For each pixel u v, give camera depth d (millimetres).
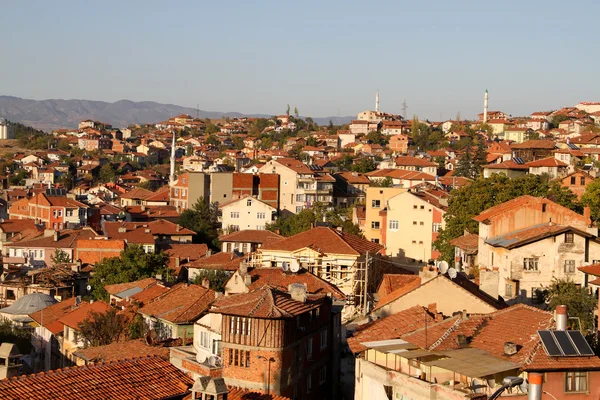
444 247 113188
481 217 97250
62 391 44156
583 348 45844
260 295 62906
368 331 60031
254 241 142625
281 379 59750
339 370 69375
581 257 86125
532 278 85500
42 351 91812
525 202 96438
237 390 51219
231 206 180625
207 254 147125
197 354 67562
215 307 63312
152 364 48656
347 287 96625
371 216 145250
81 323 83250
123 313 82312
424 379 50625
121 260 116812
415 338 52750
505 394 44469
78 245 144250
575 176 136750
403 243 134500
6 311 101688
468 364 46062
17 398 42750
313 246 100625
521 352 46500
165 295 83312
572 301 71000
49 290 120000
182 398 46531
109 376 46469
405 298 69625
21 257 147750
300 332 62312
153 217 199375
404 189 144250
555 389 44719
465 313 58344
